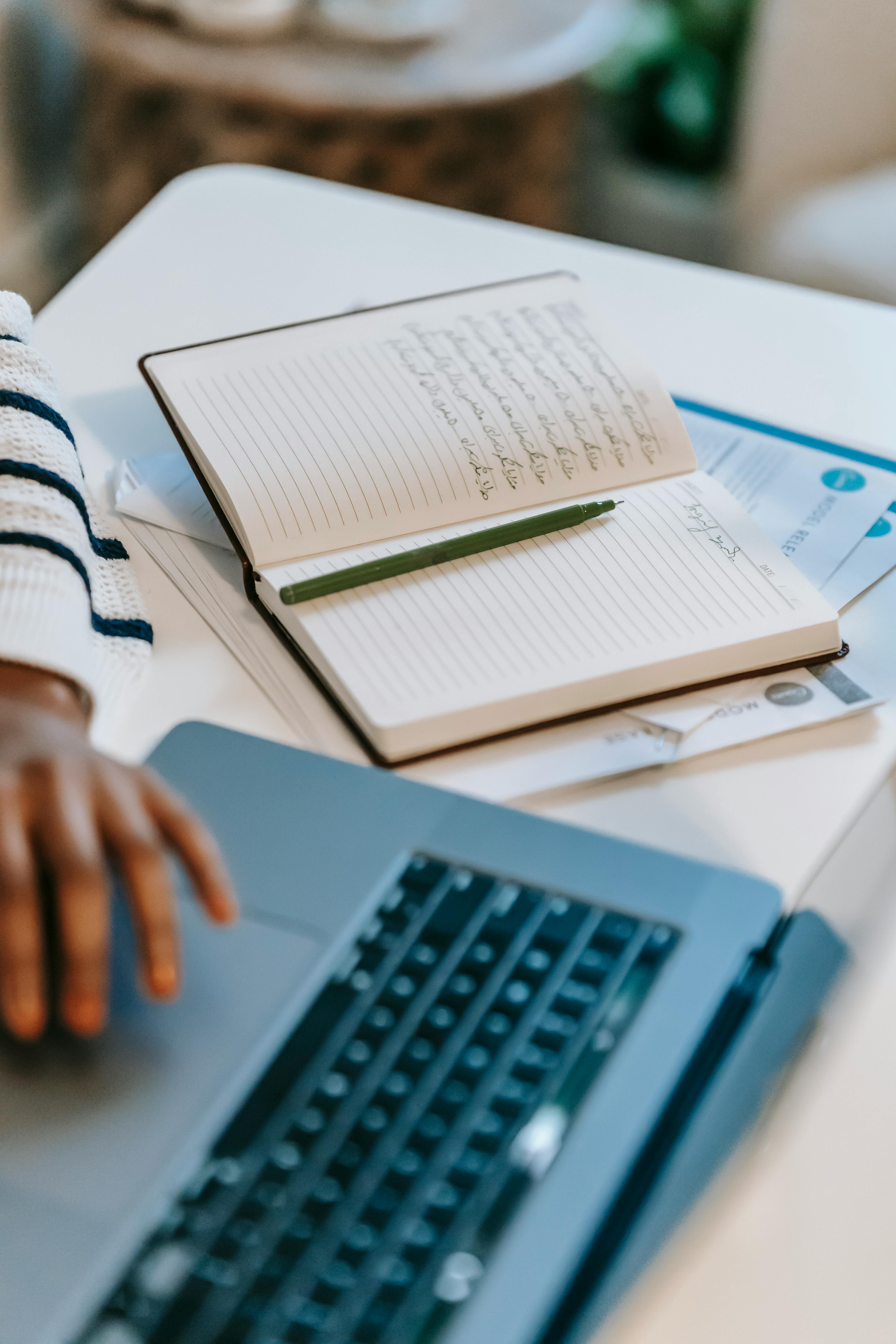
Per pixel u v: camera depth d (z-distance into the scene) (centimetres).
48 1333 38
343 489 66
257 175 105
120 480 74
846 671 63
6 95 189
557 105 192
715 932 49
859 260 157
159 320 89
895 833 60
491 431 70
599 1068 44
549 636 61
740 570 65
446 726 58
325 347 75
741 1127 47
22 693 54
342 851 52
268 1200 41
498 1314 38
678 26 202
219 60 178
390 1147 42
